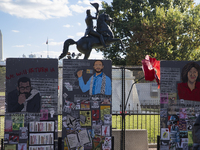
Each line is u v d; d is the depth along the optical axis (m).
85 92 6.33
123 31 26.55
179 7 27.62
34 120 6.17
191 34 23.53
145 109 7.19
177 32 22.52
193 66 6.58
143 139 7.11
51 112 6.22
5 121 6.09
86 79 6.34
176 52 22.72
